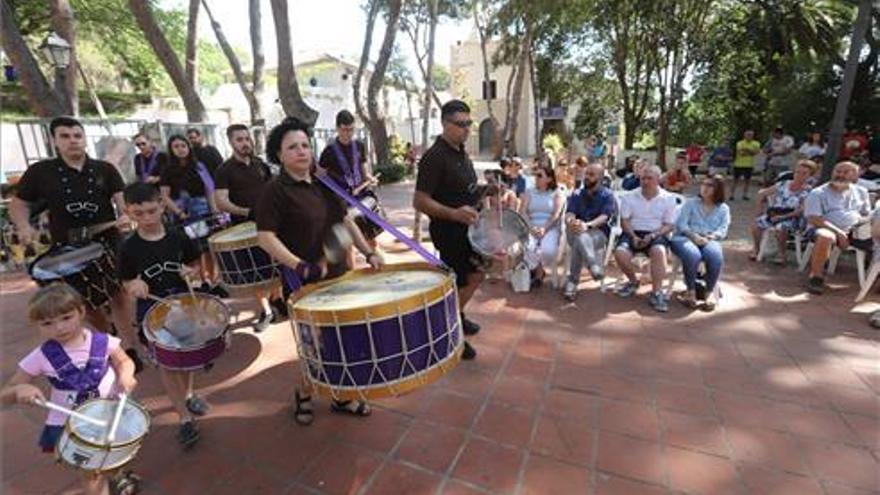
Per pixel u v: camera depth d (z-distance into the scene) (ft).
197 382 11.68
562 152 47.70
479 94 119.65
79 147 11.46
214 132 37.47
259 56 43.73
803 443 9.21
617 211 17.51
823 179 23.06
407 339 7.14
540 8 59.36
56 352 7.30
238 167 14.69
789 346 13.17
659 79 61.62
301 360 7.71
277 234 8.87
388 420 10.03
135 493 8.15
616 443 9.25
